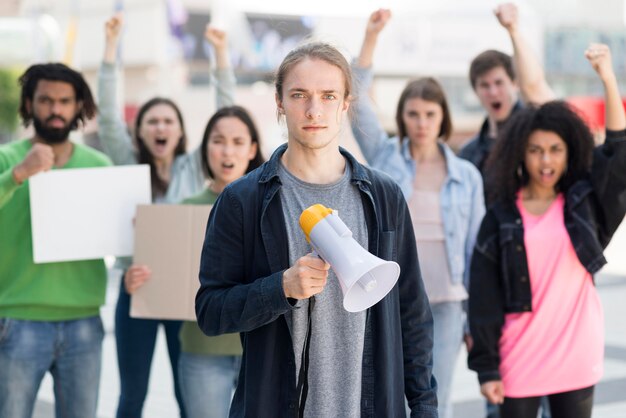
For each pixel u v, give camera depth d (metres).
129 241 5.12
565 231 4.68
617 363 9.05
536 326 4.65
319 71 3.05
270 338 3.09
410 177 5.62
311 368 3.11
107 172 5.10
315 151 3.13
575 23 31.97
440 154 5.73
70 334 4.96
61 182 5.00
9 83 34.41
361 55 5.86
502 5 6.17
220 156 5.23
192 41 30.47
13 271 4.93
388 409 3.11
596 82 32.56
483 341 4.73
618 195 4.61
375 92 28.97
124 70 30.00
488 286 4.75
